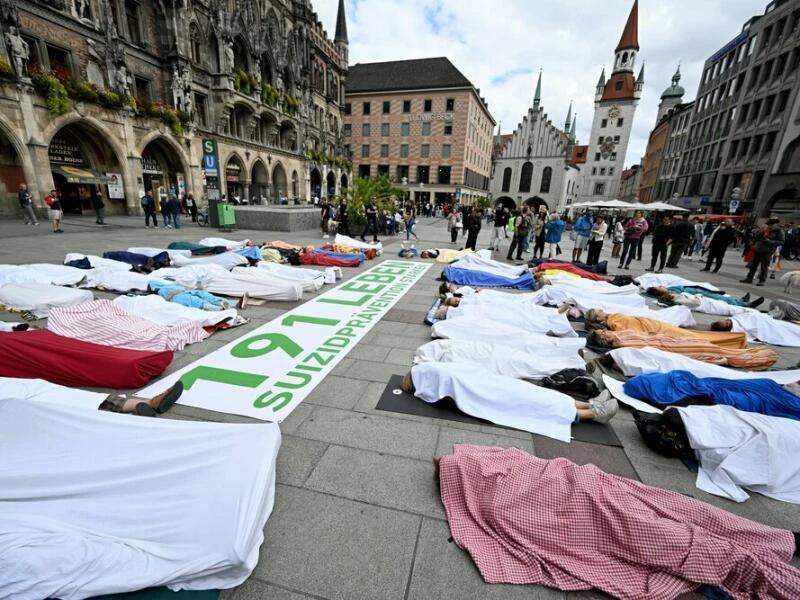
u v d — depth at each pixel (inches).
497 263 402.3
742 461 110.3
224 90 1113.4
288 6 1448.1
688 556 76.2
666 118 2171.5
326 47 1820.9
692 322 250.8
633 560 79.4
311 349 196.7
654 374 156.1
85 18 776.3
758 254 445.1
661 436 122.0
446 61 2214.6
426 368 149.3
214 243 436.8
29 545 64.5
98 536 71.0
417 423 134.4
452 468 99.4
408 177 2260.1
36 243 462.3
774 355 193.8
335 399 148.7
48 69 719.1
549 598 76.1
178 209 724.0
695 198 1582.2
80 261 310.5
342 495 100.7
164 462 81.5
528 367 162.1
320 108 1796.3
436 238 797.2
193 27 1029.8
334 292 312.5
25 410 89.3
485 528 89.3
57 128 727.7
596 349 209.8
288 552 83.7
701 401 142.3
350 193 789.2
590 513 84.6
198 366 172.1
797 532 94.1
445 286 286.7
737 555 76.2
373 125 2263.8
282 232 724.0
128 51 872.3
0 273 257.8
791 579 73.3
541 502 87.7
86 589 63.7
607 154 2736.2
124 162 869.2
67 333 170.9
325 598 74.6
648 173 2596.0
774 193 1111.6
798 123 1037.8
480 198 2175.2
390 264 452.8
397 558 83.5
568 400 136.7
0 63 625.6
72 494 75.3
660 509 85.8
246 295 259.9
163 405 132.0
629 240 518.3
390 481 106.4
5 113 649.6
